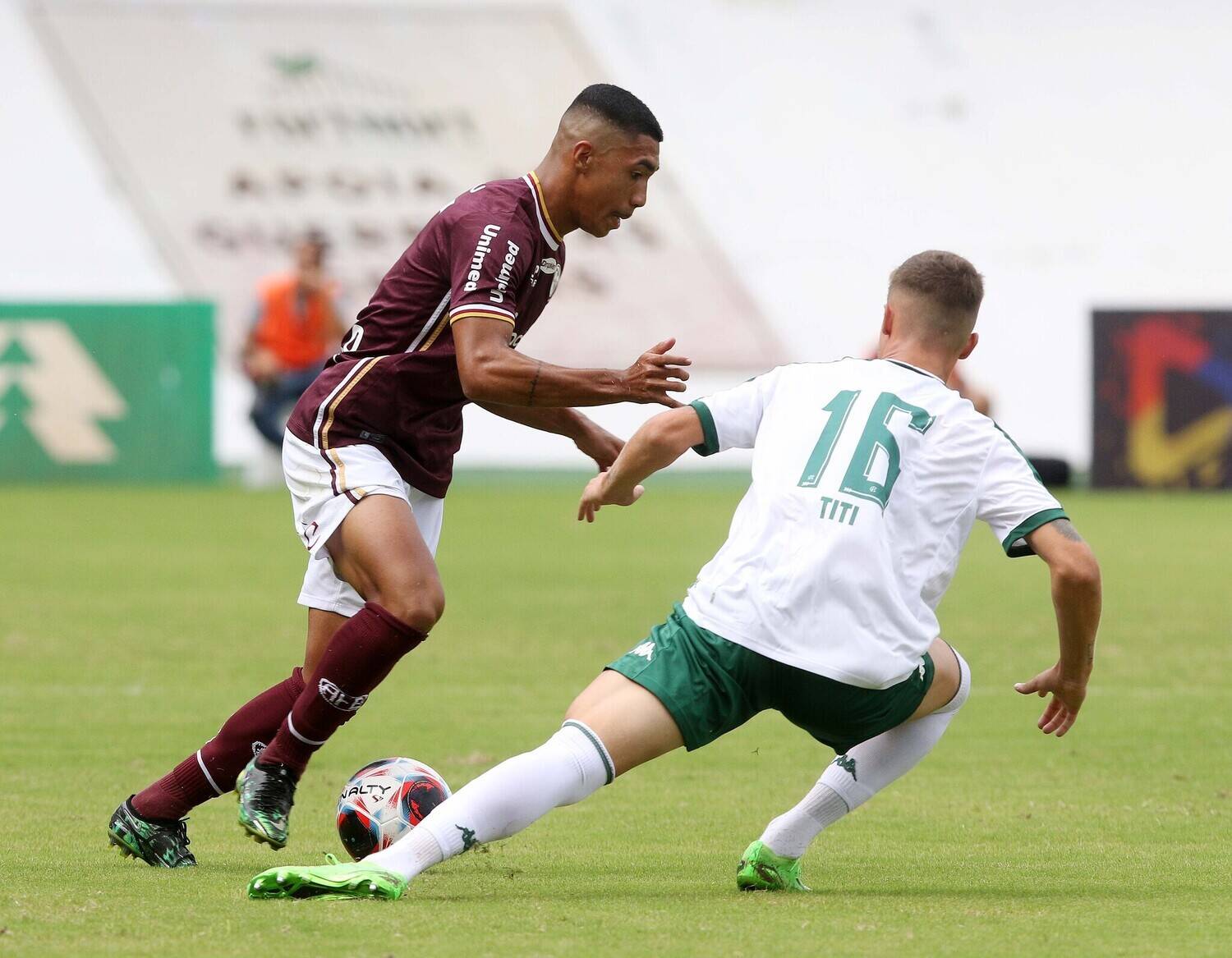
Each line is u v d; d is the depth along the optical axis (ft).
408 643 48.73
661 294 306.76
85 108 311.27
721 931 39.81
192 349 244.22
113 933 38.86
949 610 124.98
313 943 37.88
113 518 193.16
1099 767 69.51
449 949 37.45
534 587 135.74
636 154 50.72
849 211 314.76
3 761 68.33
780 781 66.80
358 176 312.91
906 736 47.50
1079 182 316.40
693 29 324.39
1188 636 111.55
